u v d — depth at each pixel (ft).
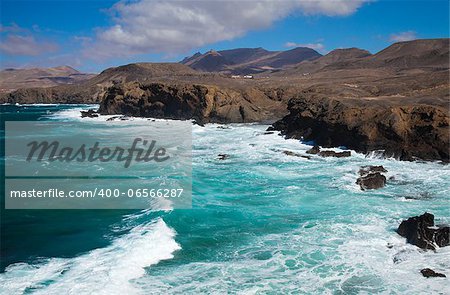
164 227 67.36
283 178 100.58
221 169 110.83
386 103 153.99
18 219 73.92
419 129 119.24
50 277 51.01
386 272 53.16
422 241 59.77
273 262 56.08
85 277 50.75
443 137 113.91
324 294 48.14
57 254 58.80
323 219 71.92
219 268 54.49
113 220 72.74
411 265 54.80
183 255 58.59
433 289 48.88
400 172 103.35
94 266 53.98
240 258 57.47
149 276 52.21
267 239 63.77
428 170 104.99
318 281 51.06
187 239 64.03
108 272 52.06
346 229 67.21
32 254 58.95
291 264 55.52
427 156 114.93
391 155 119.24
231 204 80.64
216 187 92.63
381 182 91.20
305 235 65.05
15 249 60.90
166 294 47.67
